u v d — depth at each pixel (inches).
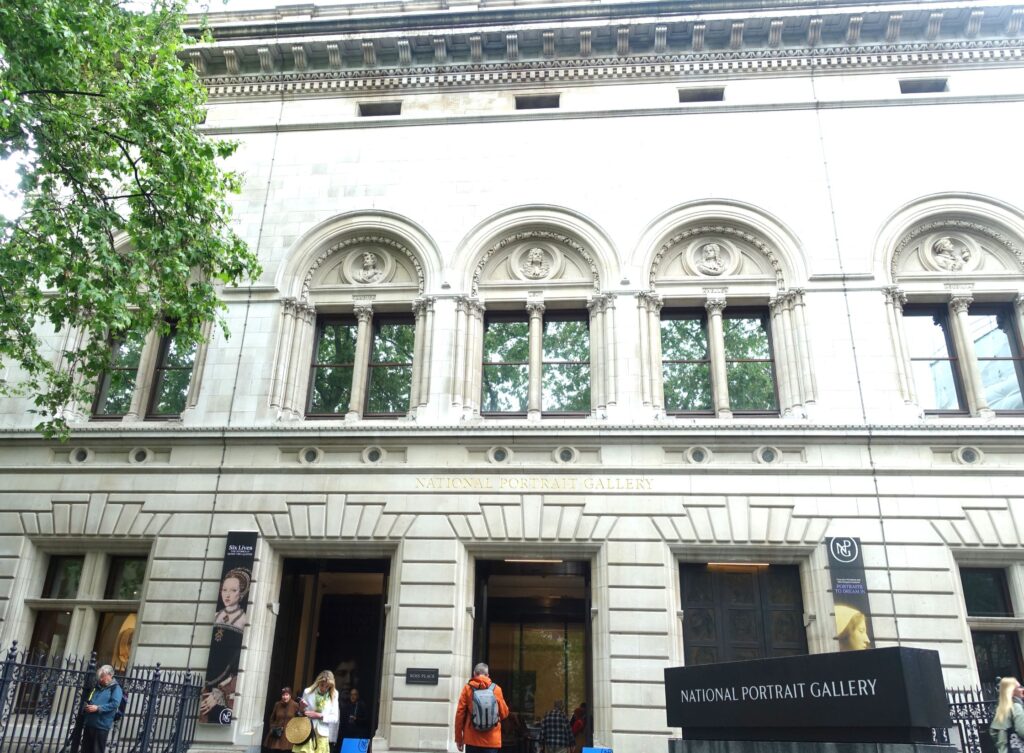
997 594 674.8
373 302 814.5
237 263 676.7
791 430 703.7
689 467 701.9
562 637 819.4
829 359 735.1
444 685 653.9
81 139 620.1
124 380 828.0
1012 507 670.5
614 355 753.0
